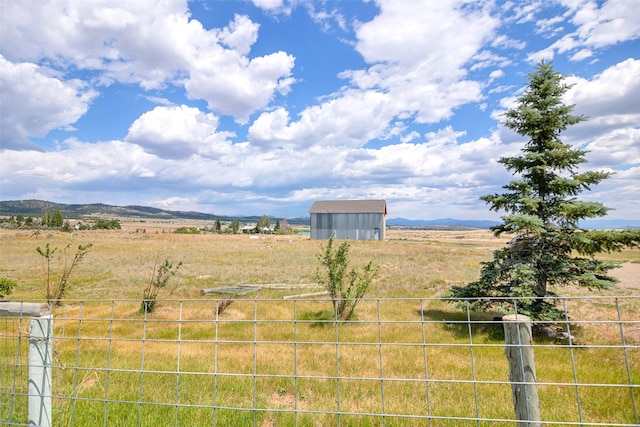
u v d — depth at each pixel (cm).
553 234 987
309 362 758
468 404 538
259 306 1380
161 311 1314
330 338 964
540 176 1025
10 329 704
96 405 502
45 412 364
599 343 892
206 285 1902
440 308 1321
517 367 341
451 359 772
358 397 576
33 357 366
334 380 648
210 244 4859
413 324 1097
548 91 1035
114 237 5738
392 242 5319
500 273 1047
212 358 785
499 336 956
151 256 3300
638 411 515
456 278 2061
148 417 468
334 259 1286
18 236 5194
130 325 1123
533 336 959
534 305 991
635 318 1115
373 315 1225
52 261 2831
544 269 1005
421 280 1998
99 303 1462
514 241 1076
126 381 629
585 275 959
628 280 1830
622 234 885
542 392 588
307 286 1803
